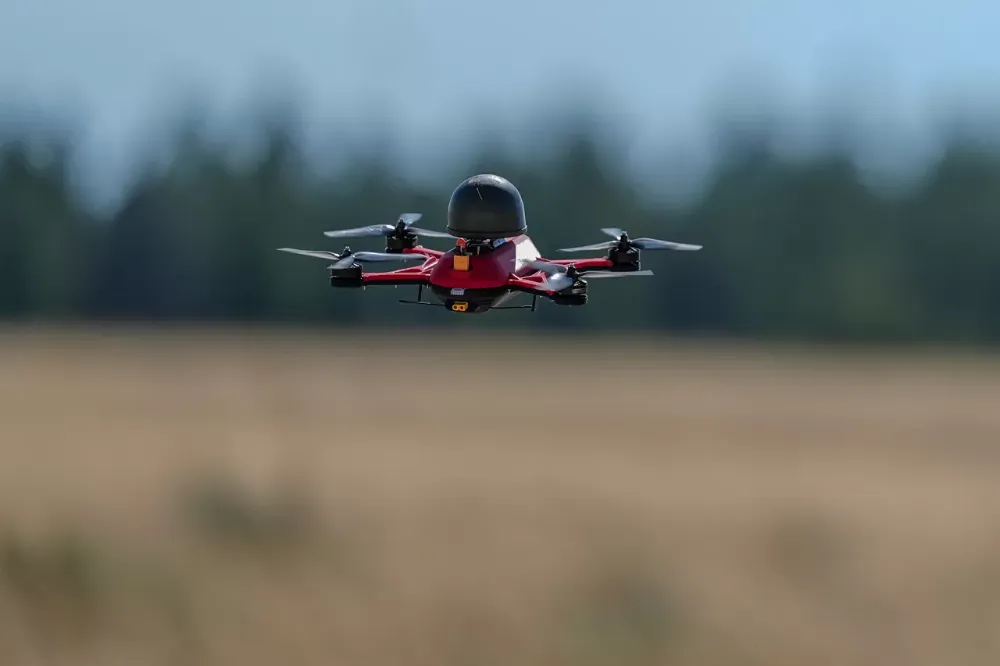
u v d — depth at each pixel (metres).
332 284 37.34
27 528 77.06
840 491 125.19
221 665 64.19
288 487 97.25
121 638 65.19
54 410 186.62
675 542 90.62
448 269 37.28
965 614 74.44
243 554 76.88
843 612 74.69
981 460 158.50
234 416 183.38
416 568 77.56
